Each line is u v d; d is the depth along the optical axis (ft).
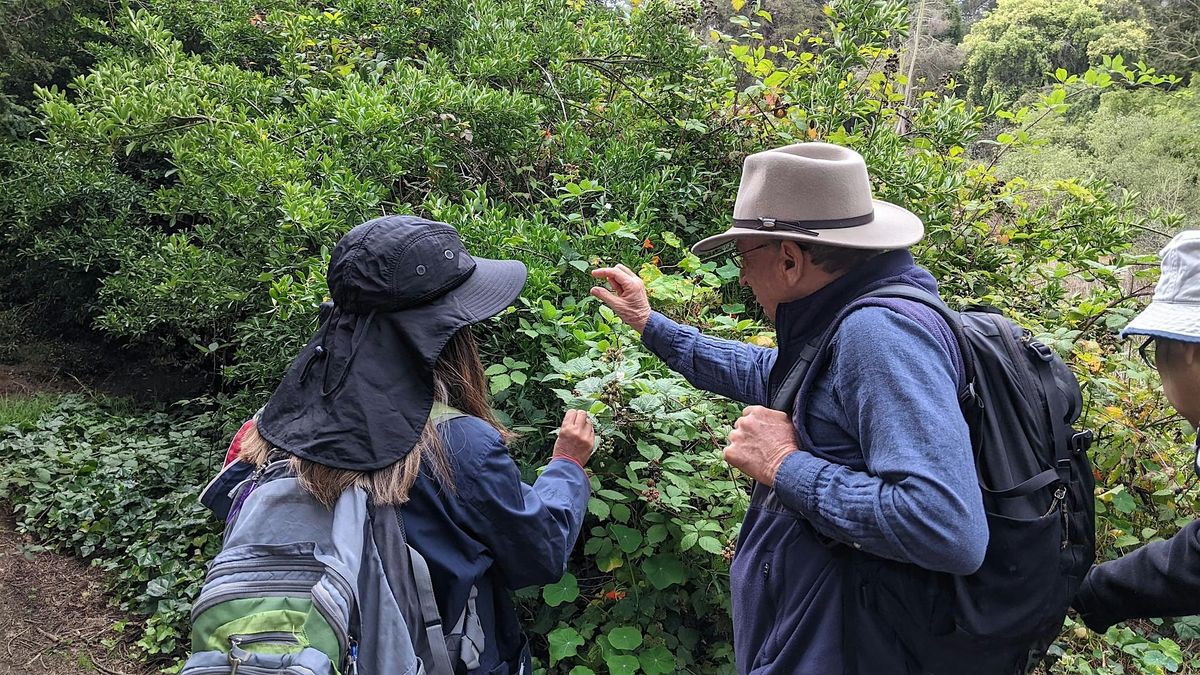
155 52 14.24
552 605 7.94
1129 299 11.44
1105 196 12.94
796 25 29.07
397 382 4.08
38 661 9.46
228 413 12.91
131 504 12.21
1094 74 12.03
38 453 13.46
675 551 7.97
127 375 17.35
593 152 12.57
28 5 18.04
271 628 3.52
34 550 11.29
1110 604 5.07
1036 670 8.20
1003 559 4.36
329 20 14.73
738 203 5.18
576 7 16.02
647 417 7.56
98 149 12.34
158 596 10.32
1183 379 4.37
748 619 5.22
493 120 11.21
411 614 3.89
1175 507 9.25
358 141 10.89
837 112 12.82
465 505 4.16
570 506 4.83
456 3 15.17
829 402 4.57
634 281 6.85
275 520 3.87
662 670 7.70
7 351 17.39
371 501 3.94
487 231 9.03
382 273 4.09
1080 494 4.59
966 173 13.01
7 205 16.03
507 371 8.98
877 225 4.88
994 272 12.10
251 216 11.03
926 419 4.00
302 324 9.57
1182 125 56.34
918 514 3.85
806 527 4.81
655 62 13.70
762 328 9.94
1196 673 8.98
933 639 4.46
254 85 13.50
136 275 13.82
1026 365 4.66
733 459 4.76
